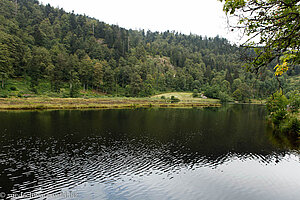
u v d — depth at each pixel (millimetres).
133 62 172750
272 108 51375
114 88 135875
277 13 5625
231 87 154125
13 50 102500
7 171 19281
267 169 22125
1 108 57375
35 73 101125
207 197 16422
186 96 137125
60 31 176250
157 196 16344
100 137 32281
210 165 22906
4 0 159250
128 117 53781
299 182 19266
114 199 15586
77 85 99188
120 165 22000
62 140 29562
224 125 47094
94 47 165625
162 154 26031
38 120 43094
